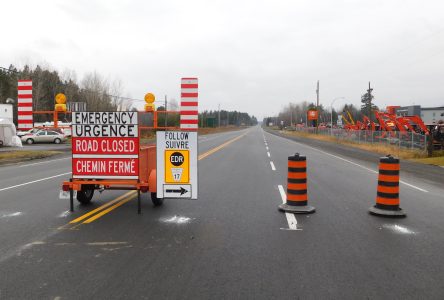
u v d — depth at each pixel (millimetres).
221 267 5012
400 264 5156
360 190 11242
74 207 8742
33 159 22781
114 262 5199
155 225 7141
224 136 65750
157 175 8008
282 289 4344
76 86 82625
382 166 8164
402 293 4266
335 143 42250
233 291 4285
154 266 5047
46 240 6203
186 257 5395
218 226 7074
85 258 5359
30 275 4746
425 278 4688
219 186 11781
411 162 21828
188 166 7977
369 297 4164
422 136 27922
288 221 7457
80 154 8188
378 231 6793
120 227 6992
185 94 8828
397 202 8094
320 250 5719
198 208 8633
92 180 8289
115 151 8109
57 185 12016
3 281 4566
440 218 7848
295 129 106562
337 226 7117
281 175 14453
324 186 11969
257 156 23422
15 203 9156
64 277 4684
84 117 8109
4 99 72750
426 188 12070
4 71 75562
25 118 8727
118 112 8023
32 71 79188
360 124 49688
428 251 5707
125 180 8156
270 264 5121
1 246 5891
